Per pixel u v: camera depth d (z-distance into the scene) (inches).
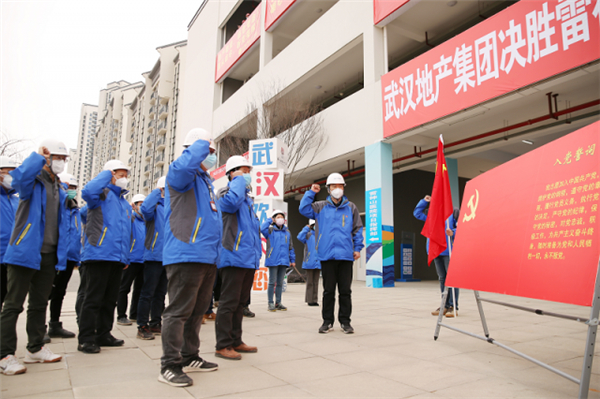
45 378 100.9
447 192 179.9
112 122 2630.4
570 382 98.6
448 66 383.6
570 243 91.5
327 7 623.8
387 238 450.3
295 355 127.3
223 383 97.1
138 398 85.8
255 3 849.5
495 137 480.7
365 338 154.9
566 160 100.0
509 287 110.5
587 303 82.2
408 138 502.9
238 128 771.4
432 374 105.5
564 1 291.4
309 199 178.2
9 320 108.3
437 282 591.8
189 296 101.7
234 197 123.6
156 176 1582.2
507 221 119.9
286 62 625.6
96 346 133.3
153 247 166.7
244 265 127.3
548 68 300.7
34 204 114.7
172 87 1499.8
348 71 615.8
